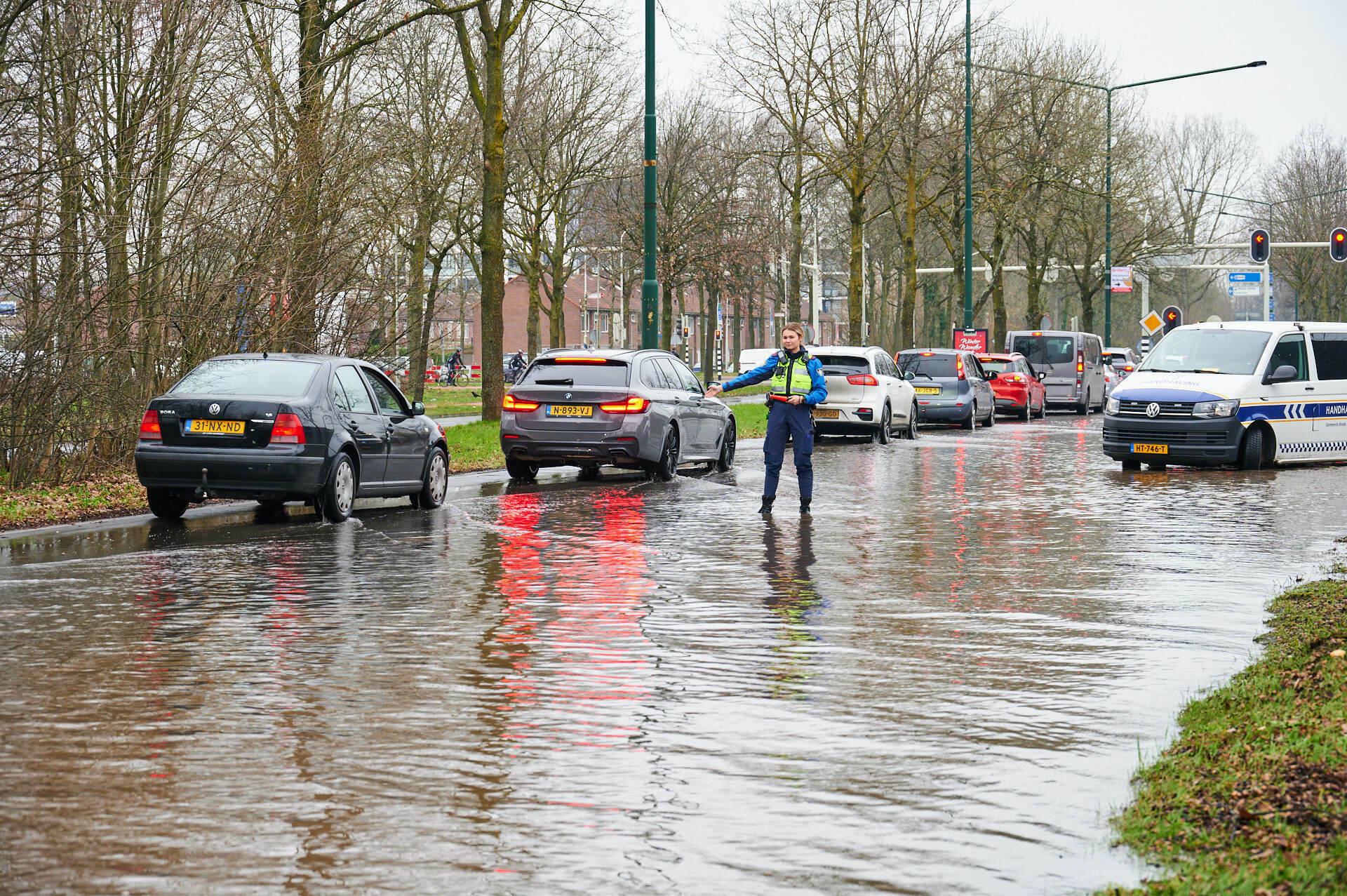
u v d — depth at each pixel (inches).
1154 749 346.9
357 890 251.8
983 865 264.4
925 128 2497.5
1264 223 4466.0
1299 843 260.1
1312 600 550.3
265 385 823.1
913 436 1818.4
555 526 824.9
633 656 458.3
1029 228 3294.8
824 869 262.5
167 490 817.5
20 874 259.0
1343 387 1285.7
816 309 3929.6
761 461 1390.3
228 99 1069.1
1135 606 558.3
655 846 274.8
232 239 1050.1
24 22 931.3
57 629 498.0
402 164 1374.3
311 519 850.8
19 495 884.6
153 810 296.5
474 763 332.5
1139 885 249.8
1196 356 1280.8
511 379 3617.1
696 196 3253.0
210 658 450.9
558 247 2972.4
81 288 941.2
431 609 542.9
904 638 490.3
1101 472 1251.2
